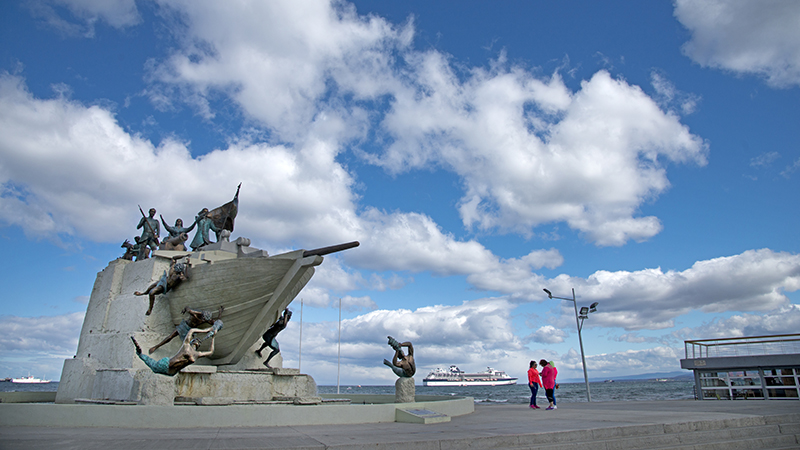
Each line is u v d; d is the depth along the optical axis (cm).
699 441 1155
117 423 1298
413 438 1052
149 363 1449
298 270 1755
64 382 2031
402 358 1811
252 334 1872
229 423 1337
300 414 1403
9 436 1069
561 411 1859
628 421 1327
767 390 2436
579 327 3081
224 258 1981
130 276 2069
